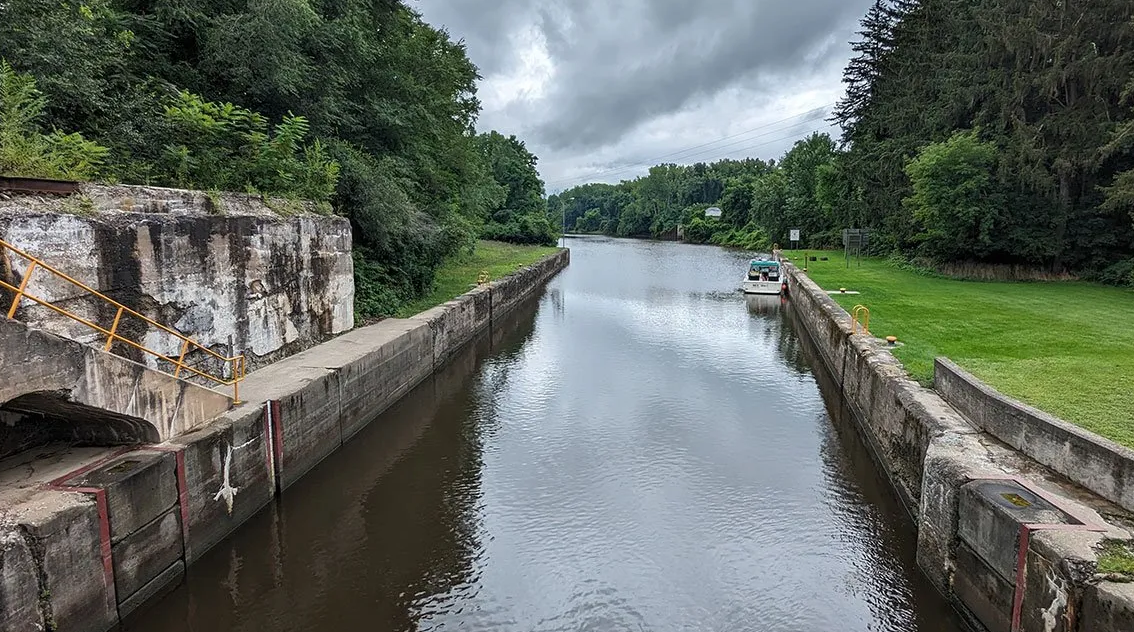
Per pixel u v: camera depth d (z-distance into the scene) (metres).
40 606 5.63
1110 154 22.25
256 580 7.74
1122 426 7.98
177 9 13.50
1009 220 25.30
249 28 13.67
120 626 6.62
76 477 6.61
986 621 6.42
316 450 10.87
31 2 10.41
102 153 9.52
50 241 7.44
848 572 8.05
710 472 11.09
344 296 15.27
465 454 11.79
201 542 7.95
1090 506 6.34
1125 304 18.72
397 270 19.52
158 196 9.36
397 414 14.05
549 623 7.08
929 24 34.69
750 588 7.75
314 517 9.37
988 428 8.31
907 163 31.31
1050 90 23.55
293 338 12.95
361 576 7.90
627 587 7.76
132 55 12.66
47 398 6.35
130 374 7.18
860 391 13.16
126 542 6.66
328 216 14.34
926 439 8.63
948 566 7.20
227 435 8.43
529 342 22.00
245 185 12.69
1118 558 5.21
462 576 7.94
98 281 8.14
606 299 32.72
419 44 23.11
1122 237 24.47
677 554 8.48
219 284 10.47
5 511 5.79
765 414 14.30
